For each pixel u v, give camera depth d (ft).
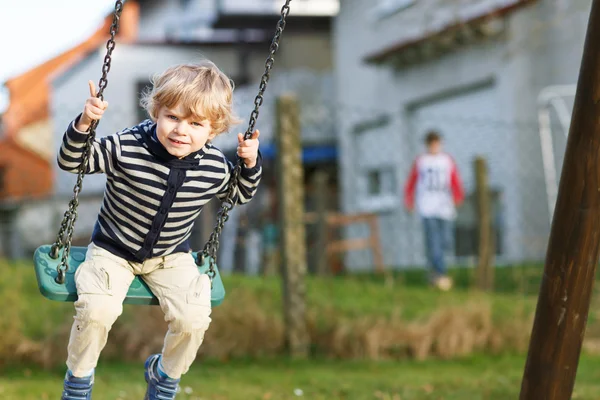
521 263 46.14
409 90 61.52
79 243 50.29
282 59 88.94
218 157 13.98
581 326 14.74
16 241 62.03
